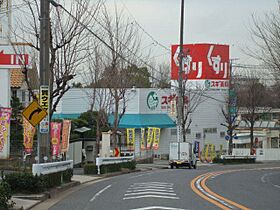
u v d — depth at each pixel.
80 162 40.84
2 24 31.30
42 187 17.09
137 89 55.31
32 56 30.83
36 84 31.48
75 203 15.77
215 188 21.75
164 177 28.53
